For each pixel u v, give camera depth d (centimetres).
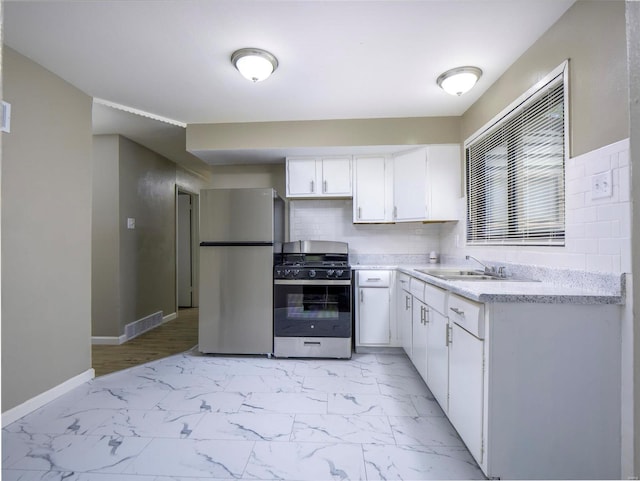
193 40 199
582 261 165
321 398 232
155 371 280
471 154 290
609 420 147
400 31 191
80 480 158
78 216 252
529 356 148
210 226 317
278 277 312
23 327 210
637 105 57
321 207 377
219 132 321
